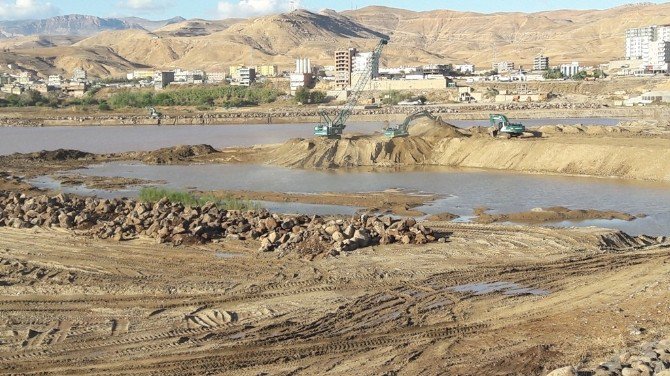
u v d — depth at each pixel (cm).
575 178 9831
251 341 3631
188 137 18138
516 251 5322
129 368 3331
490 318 3881
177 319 3981
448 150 11781
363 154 11806
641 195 8388
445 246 5466
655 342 3147
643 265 4778
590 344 3356
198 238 5597
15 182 10269
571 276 4628
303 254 5194
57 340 3681
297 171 11181
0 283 4644
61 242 5647
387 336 3666
